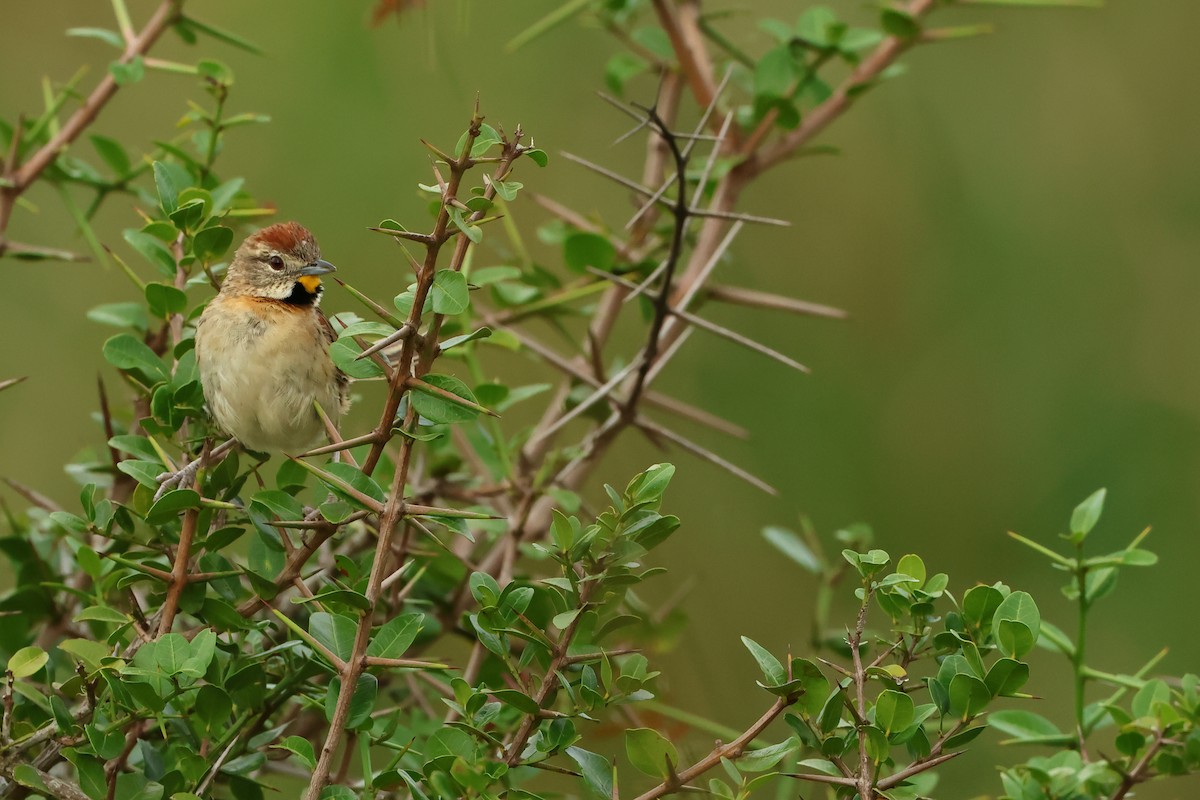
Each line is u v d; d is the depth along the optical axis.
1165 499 14.95
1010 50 15.89
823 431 15.41
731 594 14.75
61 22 14.21
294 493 7.07
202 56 14.19
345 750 6.79
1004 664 5.58
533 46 14.73
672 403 9.91
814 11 10.27
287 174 14.03
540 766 6.07
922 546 15.27
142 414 7.98
